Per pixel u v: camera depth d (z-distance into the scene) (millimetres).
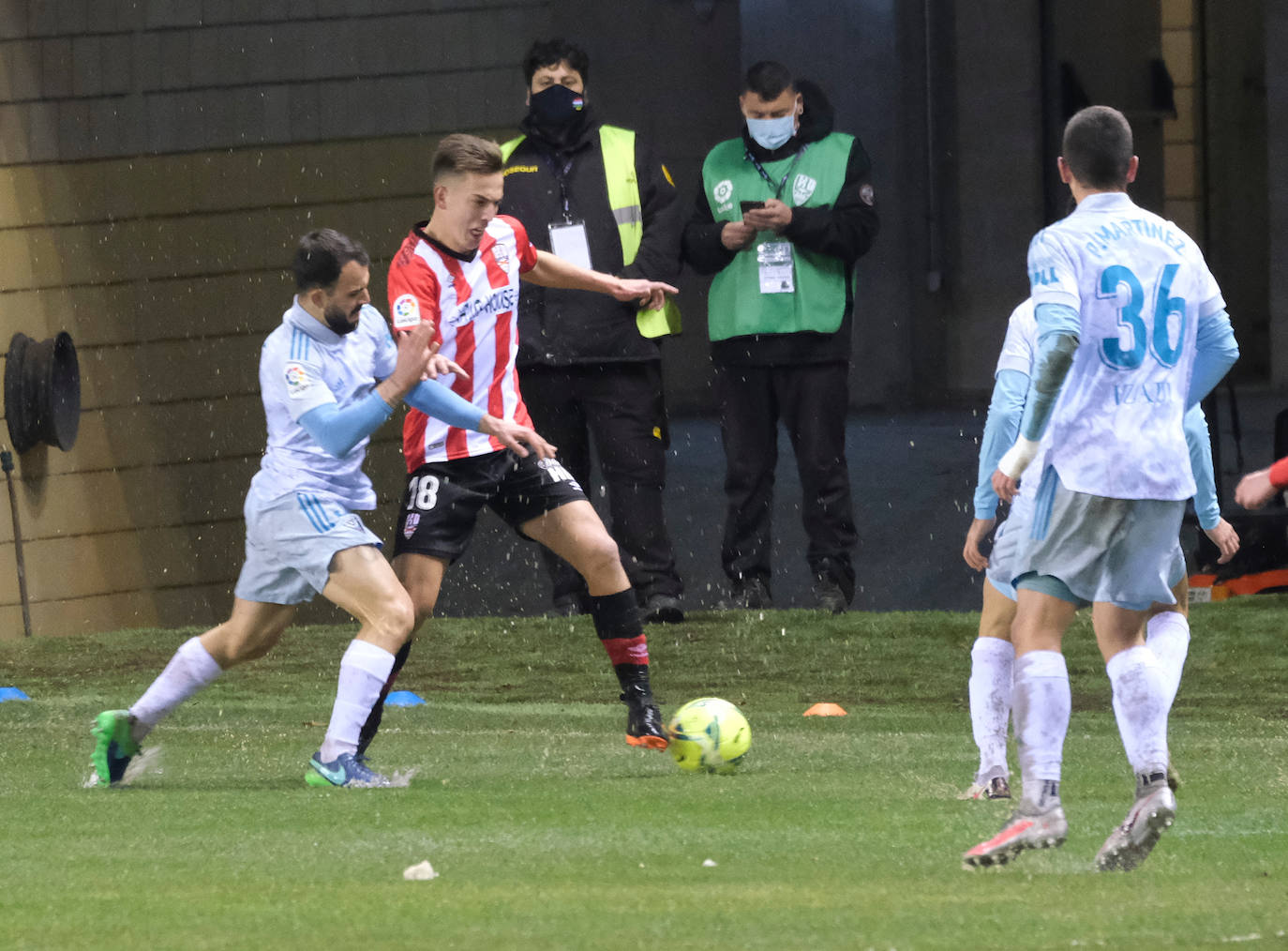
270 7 38781
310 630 29812
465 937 7844
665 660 25562
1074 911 8508
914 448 51062
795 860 10156
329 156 39281
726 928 8047
